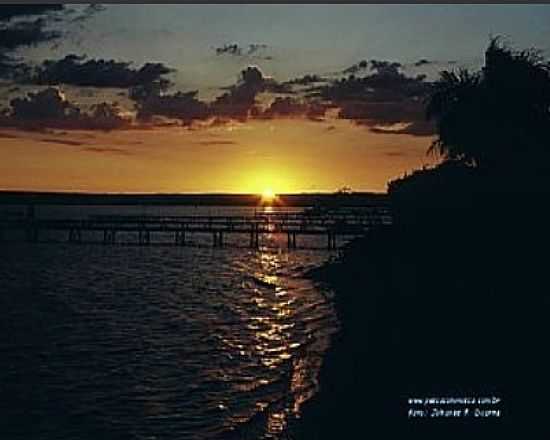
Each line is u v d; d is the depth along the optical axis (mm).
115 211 199750
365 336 22938
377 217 58156
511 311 21562
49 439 15570
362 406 16016
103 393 19312
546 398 14305
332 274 42812
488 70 38781
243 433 15672
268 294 40531
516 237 30625
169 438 15594
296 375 20641
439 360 17562
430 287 27188
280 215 71188
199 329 29734
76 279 50344
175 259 64062
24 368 22469
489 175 36594
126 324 31359
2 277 51500
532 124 37219
